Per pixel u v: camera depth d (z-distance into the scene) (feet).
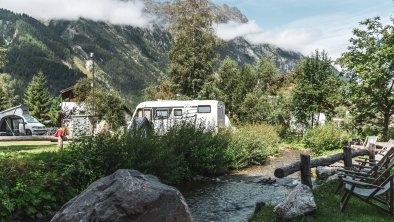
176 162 50.44
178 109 102.94
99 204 18.52
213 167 58.65
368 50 88.28
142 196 18.72
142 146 46.75
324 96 111.45
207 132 65.62
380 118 92.89
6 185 33.53
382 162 30.09
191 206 39.45
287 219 27.37
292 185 49.83
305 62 115.55
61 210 19.25
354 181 27.89
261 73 199.41
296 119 119.14
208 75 169.07
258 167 68.23
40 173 37.14
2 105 270.05
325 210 28.84
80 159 41.47
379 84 84.23
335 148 87.25
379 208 28.71
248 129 86.28
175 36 173.78
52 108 292.40
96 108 155.43
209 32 173.06
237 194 45.11
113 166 43.52
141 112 106.11
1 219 31.89
